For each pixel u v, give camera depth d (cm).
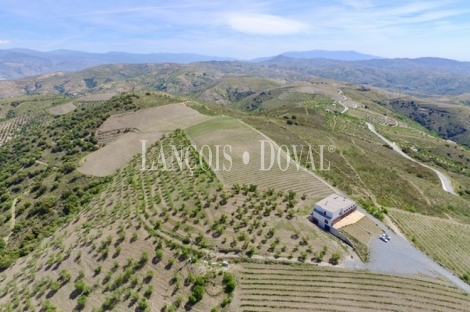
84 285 5459
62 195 10188
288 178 8631
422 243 6475
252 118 16212
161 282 5316
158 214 7100
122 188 8912
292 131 13700
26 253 7450
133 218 7075
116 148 12650
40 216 9606
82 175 11150
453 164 17625
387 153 14825
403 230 6869
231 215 6850
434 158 17900
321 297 4891
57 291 5544
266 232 6275
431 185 11038
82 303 5138
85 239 6688
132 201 7925
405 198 9188
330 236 6212
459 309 4747
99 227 7062
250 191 7788
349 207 6788
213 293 5016
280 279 5216
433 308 4738
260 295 4947
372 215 7156
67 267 6031
